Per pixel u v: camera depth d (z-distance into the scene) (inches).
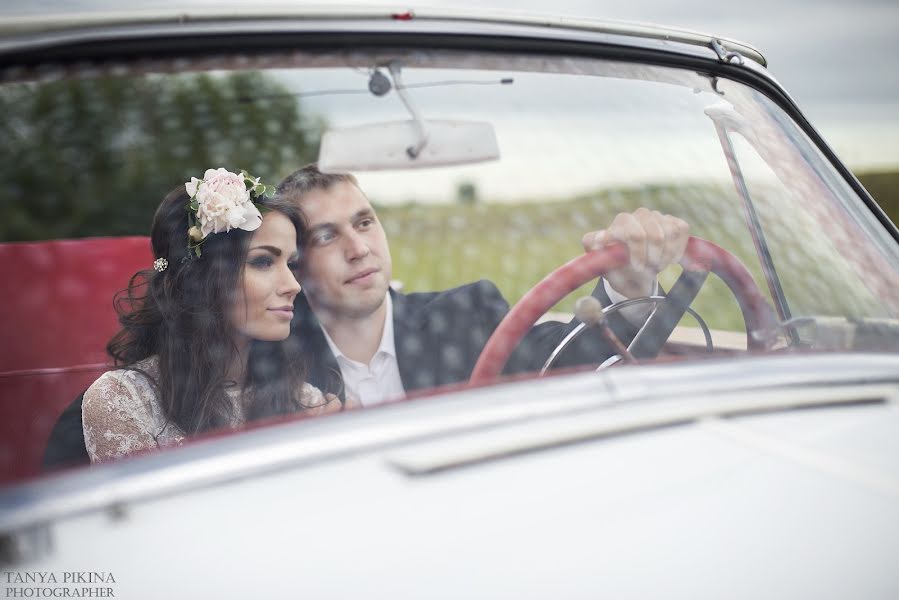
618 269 59.4
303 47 56.4
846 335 58.9
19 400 78.2
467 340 57.4
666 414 49.3
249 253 61.4
